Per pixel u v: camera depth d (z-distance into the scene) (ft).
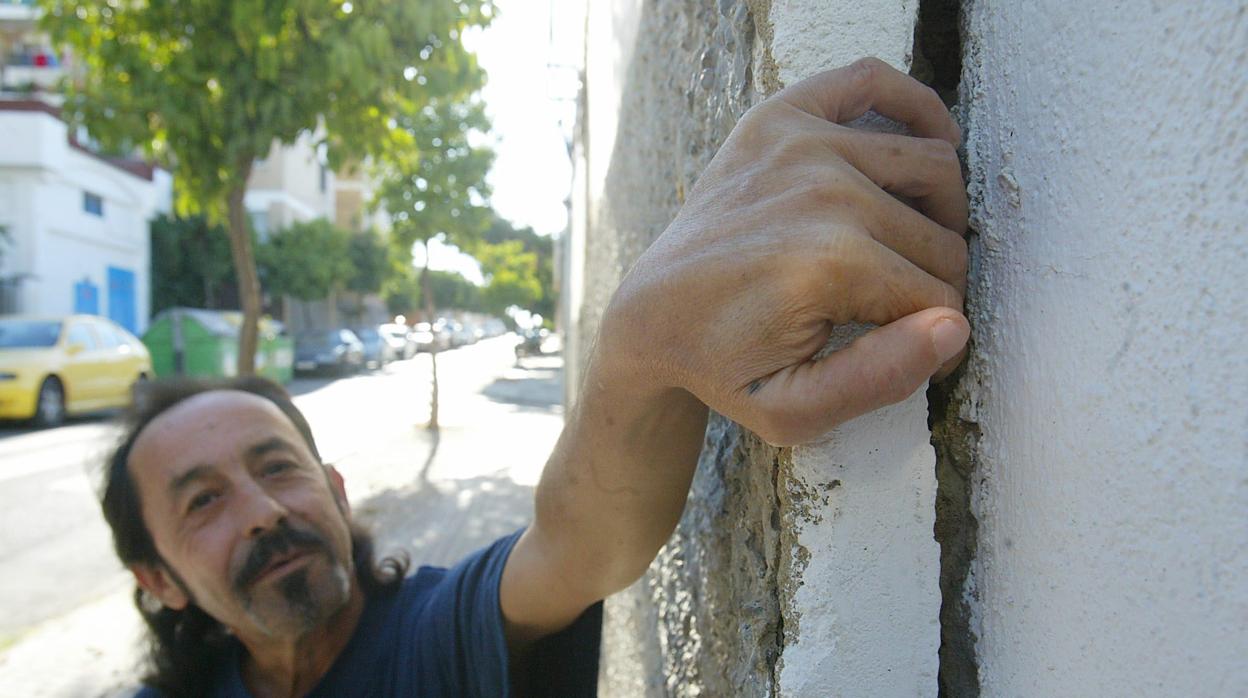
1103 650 1.99
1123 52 1.94
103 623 13.78
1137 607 1.88
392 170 35.86
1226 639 1.65
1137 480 1.88
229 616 4.53
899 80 2.42
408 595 5.10
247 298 14.60
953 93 2.87
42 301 57.06
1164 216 1.81
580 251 16.98
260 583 4.43
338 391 57.41
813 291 2.08
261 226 92.89
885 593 2.58
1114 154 1.97
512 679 4.45
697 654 4.63
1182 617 1.76
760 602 3.12
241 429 4.63
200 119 13.41
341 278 90.63
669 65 5.37
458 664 4.39
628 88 7.59
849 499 2.57
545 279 125.39
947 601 2.69
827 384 2.08
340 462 27.96
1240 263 1.63
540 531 3.86
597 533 3.45
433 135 35.78
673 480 3.25
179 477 4.47
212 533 4.42
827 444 2.57
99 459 4.98
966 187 2.60
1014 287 2.37
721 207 2.31
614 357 2.51
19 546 18.58
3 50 77.97
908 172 2.30
